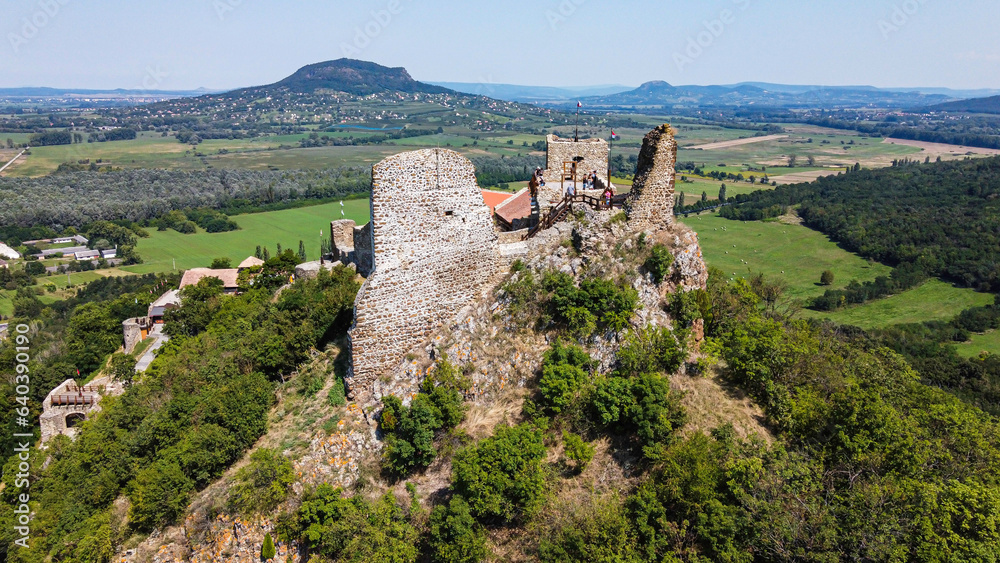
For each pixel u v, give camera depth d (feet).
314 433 90.02
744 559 72.69
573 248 105.81
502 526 79.51
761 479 78.69
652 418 84.64
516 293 100.53
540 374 95.35
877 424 88.17
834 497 79.66
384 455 86.58
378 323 92.63
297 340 107.45
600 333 97.86
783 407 92.58
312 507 78.74
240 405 95.96
